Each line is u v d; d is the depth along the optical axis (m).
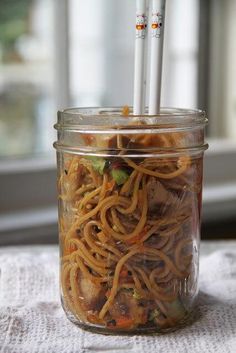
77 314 0.48
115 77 0.99
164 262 0.47
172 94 1.03
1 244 0.81
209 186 1.03
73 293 0.48
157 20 0.47
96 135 0.47
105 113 0.51
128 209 0.46
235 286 0.55
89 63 0.97
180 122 0.47
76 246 0.48
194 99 1.07
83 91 0.97
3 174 0.87
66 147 0.48
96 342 0.46
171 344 0.46
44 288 0.55
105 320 0.47
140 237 0.46
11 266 0.57
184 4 1.04
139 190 0.46
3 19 0.90
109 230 0.47
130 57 0.98
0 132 0.92
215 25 1.07
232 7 1.07
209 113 1.09
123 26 0.98
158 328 0.47
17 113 0.93
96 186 0.47
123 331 0.47
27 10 0.92
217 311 0.50
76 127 0.47
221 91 1.09
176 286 0.48
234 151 1.06
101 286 0.47
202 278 0.56
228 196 0.97
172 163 0.47
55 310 0.51
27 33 0.92
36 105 0.95
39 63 0.94
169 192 0.47
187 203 0.48
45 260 0.60
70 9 0.94
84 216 0.47
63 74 0.95
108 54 0.99
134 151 0.46
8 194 0.88
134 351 0.45
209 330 0.48
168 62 1.02
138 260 0.47
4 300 0.52
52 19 0.93
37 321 0.49
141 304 0.47
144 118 0.46
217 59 1.08
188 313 0.49
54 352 0.45
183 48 1.04
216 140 1.09
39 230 0.84
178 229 0.48
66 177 0.48
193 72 1.06
